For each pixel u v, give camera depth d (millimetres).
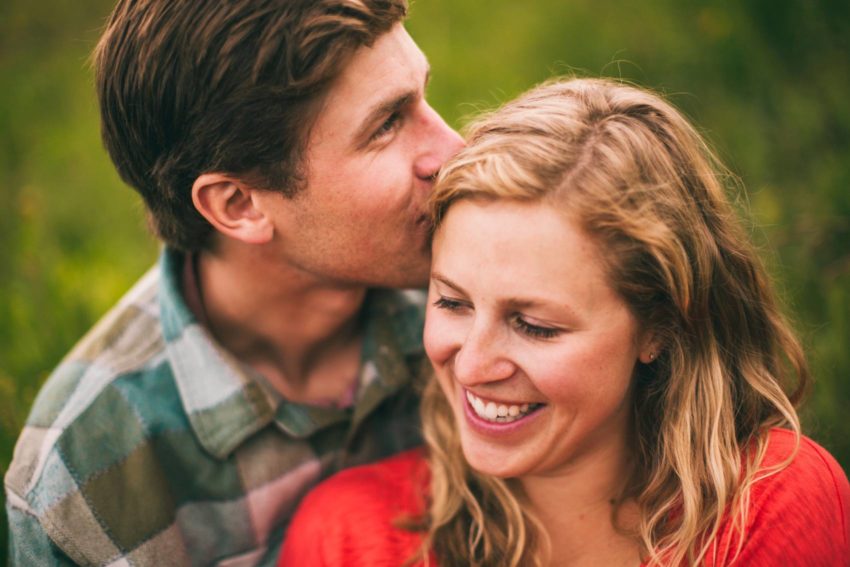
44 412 1679
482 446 1405
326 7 1421
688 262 1341
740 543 1338
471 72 3338
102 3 3992
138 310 1829
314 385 1876
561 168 1248
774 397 1498
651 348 1394
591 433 1422
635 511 1474
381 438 1905
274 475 1759
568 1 3645
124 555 1595
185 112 1527
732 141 2861
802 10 3082
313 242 1604
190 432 1705
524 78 3283
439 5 3758
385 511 1581
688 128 1501
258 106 1479
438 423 1663
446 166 1379
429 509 1604
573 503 1490
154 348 1761
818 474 1423
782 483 1391
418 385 1899
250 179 1554
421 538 1548
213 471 1716
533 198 1239
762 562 1344
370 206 1545
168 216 1691
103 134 1678
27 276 2639
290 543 1617
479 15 3682
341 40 1429
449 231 1323
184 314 1724
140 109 1569
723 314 1474
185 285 1799
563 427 1347
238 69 1460
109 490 1604
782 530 1357
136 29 1519
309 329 1777
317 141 1500
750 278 1521
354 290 1731
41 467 1604
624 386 1356
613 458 1473
